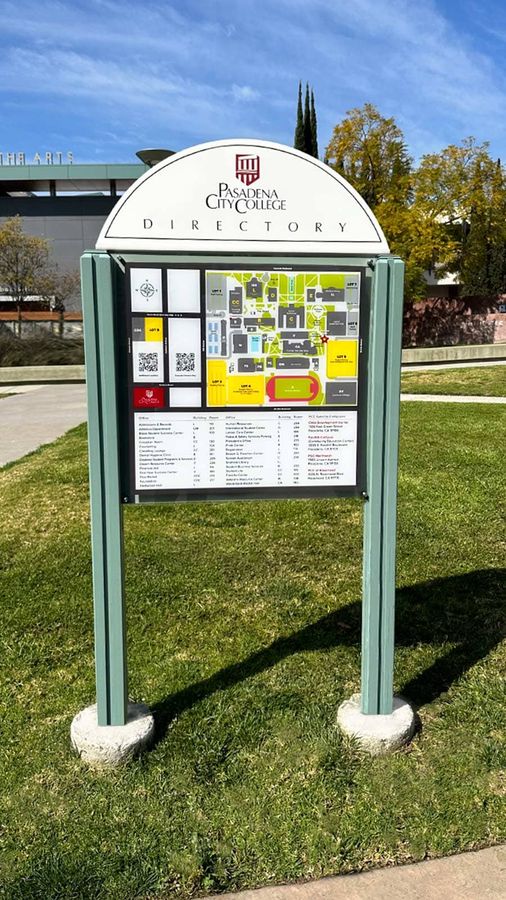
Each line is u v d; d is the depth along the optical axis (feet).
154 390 8.45
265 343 8.52
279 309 8.47
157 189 8.25
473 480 20.43
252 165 8.32
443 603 12.98
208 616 12.71
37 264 107.45
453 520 17.31
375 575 8.83
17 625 12.43
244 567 14.84
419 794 8.08
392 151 106.93
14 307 127.03
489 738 9.10
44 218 145.38
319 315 8.54
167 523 17.65
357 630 12.12
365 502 8.91
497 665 10.88
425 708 9.81
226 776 8.45
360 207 8.51
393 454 8.70
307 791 8.16
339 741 8.96
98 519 8.44
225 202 8.33
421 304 106.83
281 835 7.51
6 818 7.82
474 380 45.47
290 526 17.33
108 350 8.13
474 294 126.00
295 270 8.42
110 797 8.12
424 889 6.82
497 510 17.93
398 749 8.85
